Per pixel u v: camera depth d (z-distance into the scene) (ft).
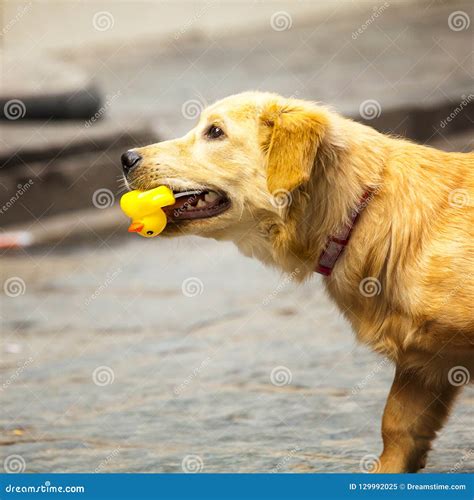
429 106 78.69
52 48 132.57
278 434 31.60
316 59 112.88
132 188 30.01
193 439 31.53
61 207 67.77
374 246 26.71
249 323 45.60
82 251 64.28
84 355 42.19
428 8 138.10
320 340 42.29
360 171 26.94
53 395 37.14
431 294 25.84
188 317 47.24
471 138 76.02
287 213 27.71
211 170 29.04
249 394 35.86
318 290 51.24
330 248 27.25
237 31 141.38
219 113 29.17
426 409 27.89
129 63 123.13
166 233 29.78
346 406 34.06
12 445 31.89
